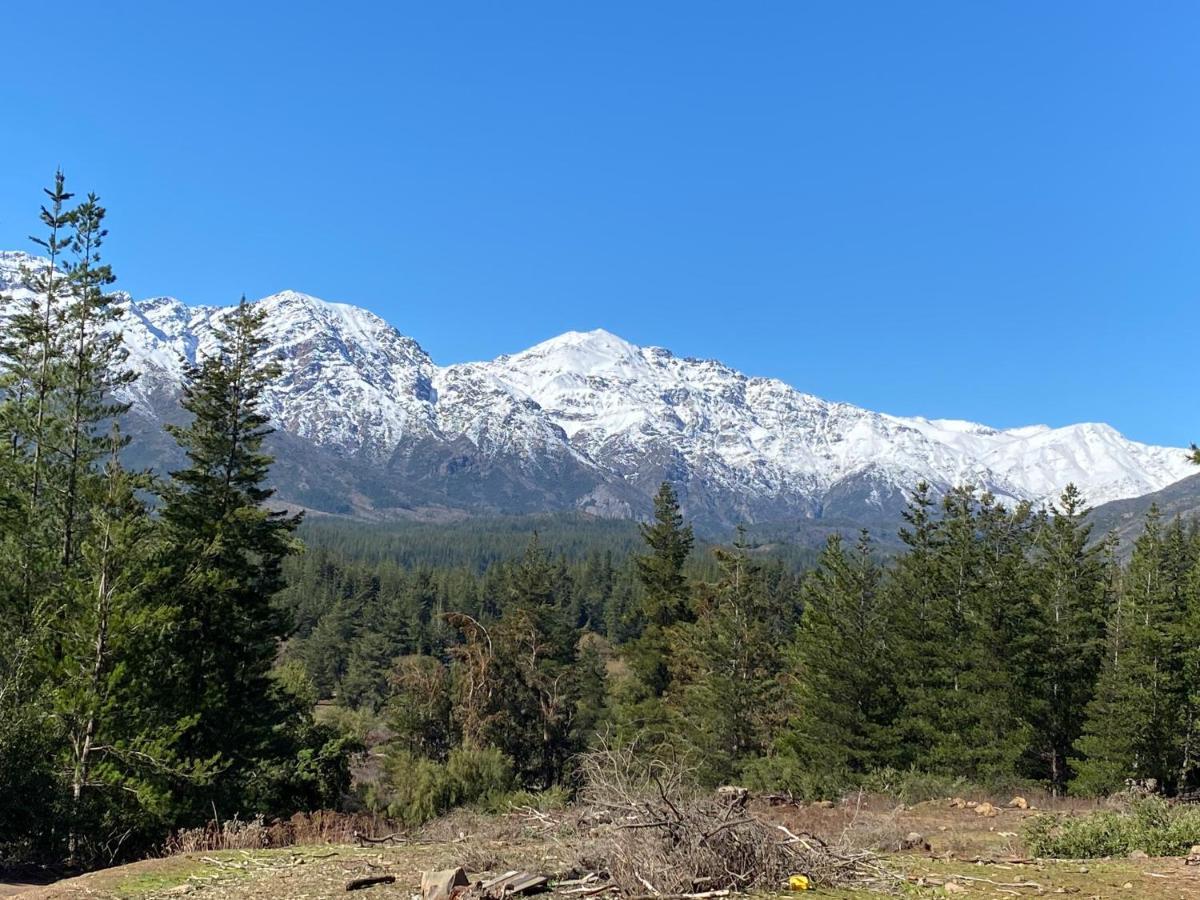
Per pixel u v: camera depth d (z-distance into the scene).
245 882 9.80
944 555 43.59
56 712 18.52
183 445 29.14
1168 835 12.27
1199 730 35.19
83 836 17.62
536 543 104.19
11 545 23.94
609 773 10.87
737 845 9.28
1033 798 28.97
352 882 9.37
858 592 43.34
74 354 28.23
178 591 24.95
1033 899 8.69
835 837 13.73
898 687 40.34
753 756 41.97
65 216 28.48
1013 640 38.53
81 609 20.83
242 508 27.97
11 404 27.45
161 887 9.61
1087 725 36.91
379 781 33.34
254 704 28.08
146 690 21.48
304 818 15.99
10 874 15.01
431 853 11.54
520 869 9.67
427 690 41.66
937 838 15.59
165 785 20.22
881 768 37.19
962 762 36.97
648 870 8.90
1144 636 36.06
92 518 23.53
